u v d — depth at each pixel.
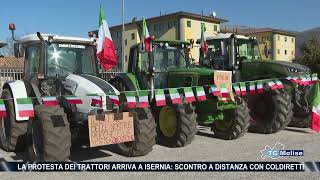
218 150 7.16
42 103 6.03
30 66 7.10
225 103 7.73
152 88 7.91
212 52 10.58
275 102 8.80
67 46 7.00
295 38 56.06
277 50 58.91
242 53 10.53
